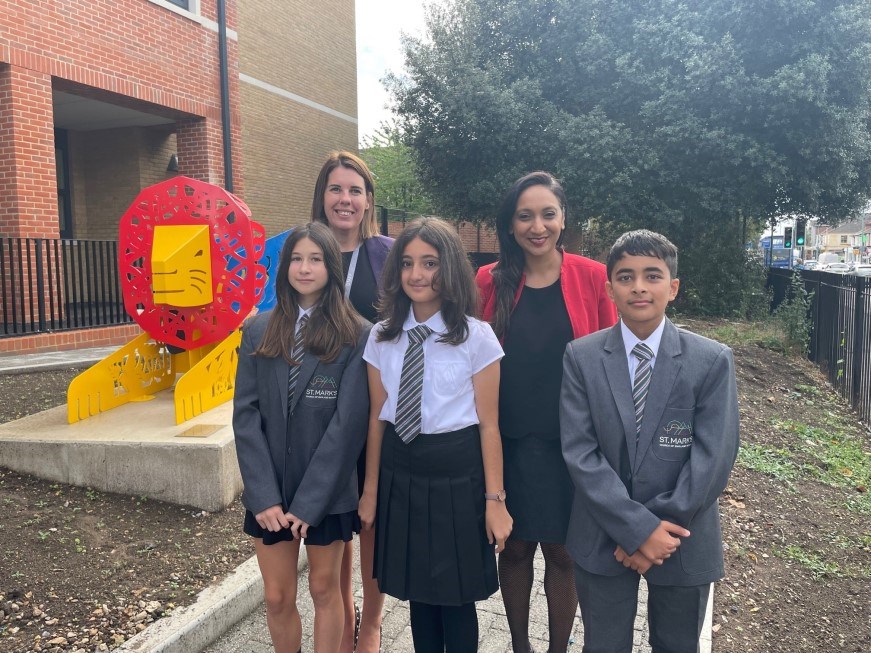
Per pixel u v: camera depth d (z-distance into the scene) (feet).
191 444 12.37
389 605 10.66
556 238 8.40
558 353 8.31
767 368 29.81
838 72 42.68
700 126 44.06
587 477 6.88
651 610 7.20
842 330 27.53
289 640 7.98
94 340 28.89
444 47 53.78
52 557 10.48
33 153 28.45
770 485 16.47
